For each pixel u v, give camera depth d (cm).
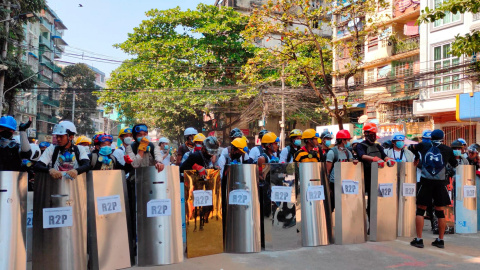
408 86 2469
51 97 4828
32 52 4247
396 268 534
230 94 2989
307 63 1555
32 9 2019
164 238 544
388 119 2622
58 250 482
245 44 1612
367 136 730
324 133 780
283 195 623
